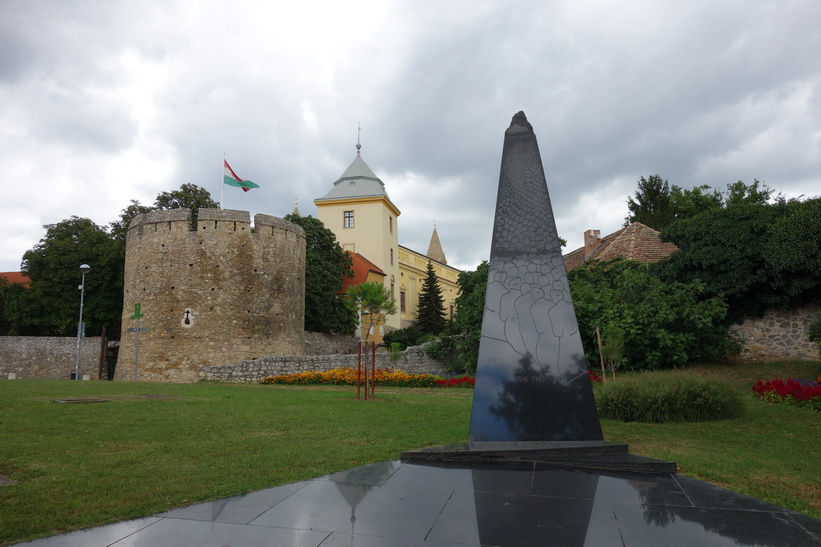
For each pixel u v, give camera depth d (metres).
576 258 37.53
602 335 18.75
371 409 12.60
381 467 6.45
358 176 63.38
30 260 36.97
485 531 4.35
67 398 13.33
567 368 7.75
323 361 25.20
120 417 10.46
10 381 18.91
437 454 6.84
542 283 8.13
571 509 4.93
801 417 11.25
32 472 6.21
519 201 8.54
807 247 19.34
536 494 5.38
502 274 8.27
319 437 8.69
